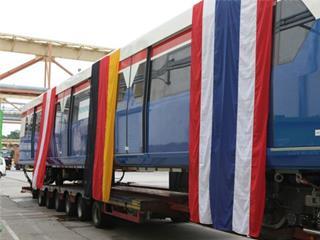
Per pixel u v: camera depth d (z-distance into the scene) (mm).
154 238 9727
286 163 5121
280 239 5578
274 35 5484
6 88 33062
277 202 5629
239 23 5938
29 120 18531
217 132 6137
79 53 30656
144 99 8422
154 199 8781
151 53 8375
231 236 9898
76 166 12281
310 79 4914
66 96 13508
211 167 6188
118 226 11305
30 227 11289
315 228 5145
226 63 6090
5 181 32281
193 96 6699
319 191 5086
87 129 11273
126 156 9055
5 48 29172
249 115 5629
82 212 12234
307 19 5043
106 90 10016
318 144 4758
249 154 5566
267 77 5449
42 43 29891
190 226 11297
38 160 15688
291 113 5113
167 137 7570
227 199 5852
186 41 7234
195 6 6938
